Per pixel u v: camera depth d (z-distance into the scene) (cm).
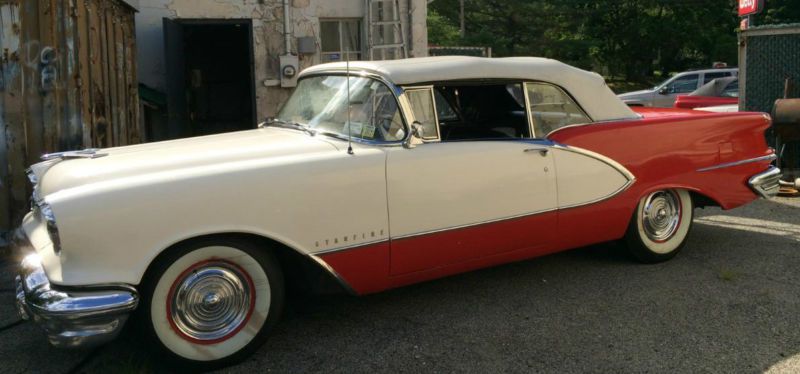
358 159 352
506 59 426
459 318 391
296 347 356
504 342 355
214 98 1266
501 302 416
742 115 509
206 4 984
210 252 319
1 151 527
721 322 375
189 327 320
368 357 341
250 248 329
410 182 366
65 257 291
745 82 781
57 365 339
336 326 384
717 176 490
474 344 354
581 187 432
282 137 387
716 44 3897
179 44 973
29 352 356
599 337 358
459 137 455
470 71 399
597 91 453
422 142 378
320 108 411
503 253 409
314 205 338
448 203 379
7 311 419
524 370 322
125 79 799
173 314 315
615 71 4331
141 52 980
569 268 482
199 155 342
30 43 532
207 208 310
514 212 405
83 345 290
